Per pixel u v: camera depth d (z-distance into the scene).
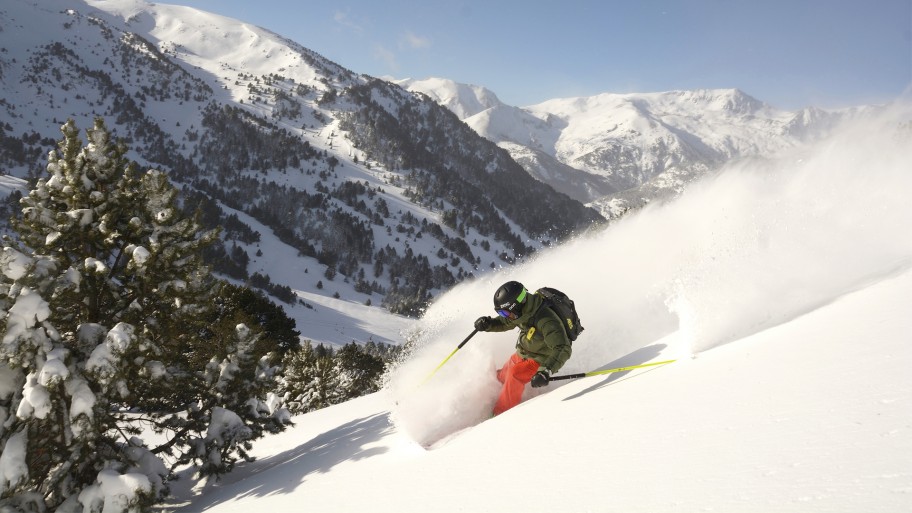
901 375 1.88
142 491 5.17
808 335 2.76
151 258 5.91
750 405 2.14
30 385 5.09
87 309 6.02
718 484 1.61
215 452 6.61
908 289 2.85
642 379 3.25
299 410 20.89
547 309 4.26
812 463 1.52
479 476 2.60
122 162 6.25
